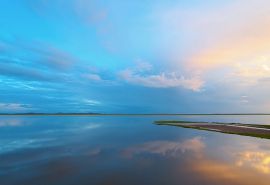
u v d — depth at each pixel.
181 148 20.95
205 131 38.56
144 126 53.41
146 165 14.43
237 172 12.78
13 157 16.89
